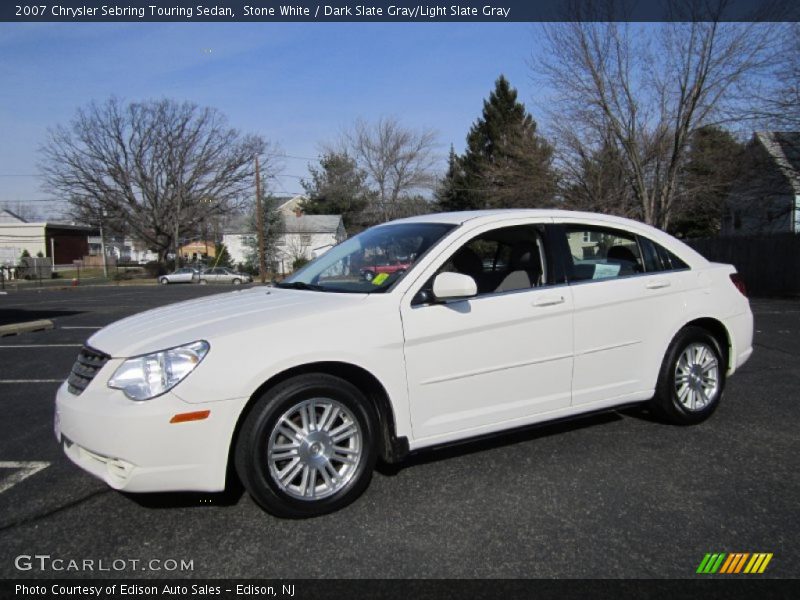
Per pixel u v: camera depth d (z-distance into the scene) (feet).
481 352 12.50
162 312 12.76
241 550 9.93
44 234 207.10
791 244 63.05
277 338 10.78
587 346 13.84
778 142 67.05
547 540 10.09
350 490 11.27
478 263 14.65
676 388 15.40
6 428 17.06
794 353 25.89
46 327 41.65
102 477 10.34
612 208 86.48
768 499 11.50
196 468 10.19
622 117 79.30
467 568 9.30
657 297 14.94
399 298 11.95
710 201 82.38
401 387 11.71
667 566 9.29
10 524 10.97
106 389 10.38
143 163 160.86
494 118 161.17
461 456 13.83
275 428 10.61
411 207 191.62
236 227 211.00
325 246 200.64
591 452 13.98
